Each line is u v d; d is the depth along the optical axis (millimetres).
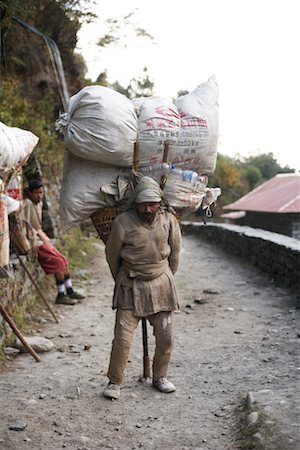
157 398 4762
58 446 3918
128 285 4715
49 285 9016
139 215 4559
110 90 4555
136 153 4562
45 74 13727
